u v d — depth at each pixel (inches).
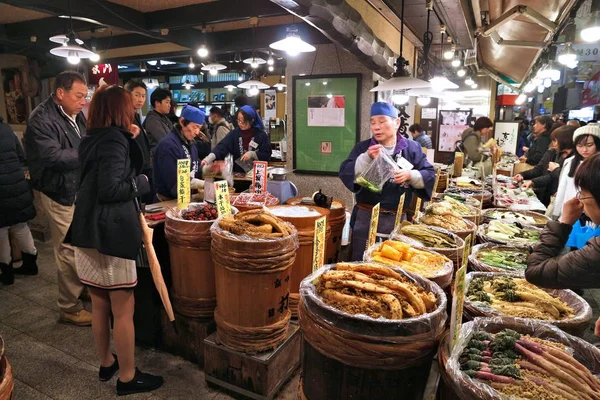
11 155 143.8
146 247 91.7
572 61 180.5
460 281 53.6
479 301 72.9
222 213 97.7
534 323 61.6
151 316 111.1
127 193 85.3
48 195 119.0
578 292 159.6
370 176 108.8
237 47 290.0
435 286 66.6
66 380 99.8
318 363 58.2
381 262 80.3
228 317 90.4
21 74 369.1
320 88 198.1
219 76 614.9
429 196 114.1
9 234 166.6
